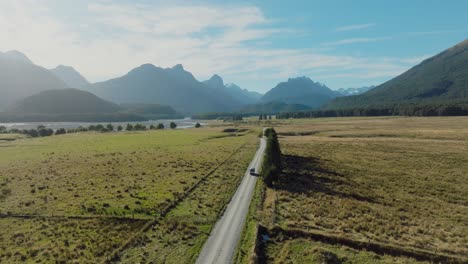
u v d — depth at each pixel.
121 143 121.12
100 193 52.50
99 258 31.47
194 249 32.84
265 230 37.19
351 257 31.61
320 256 30.77
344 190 56.94
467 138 122.25
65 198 49.97
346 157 92.56
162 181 60.78
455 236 37.53
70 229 38.59
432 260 31.53
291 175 68.56
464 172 70.94
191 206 46.34
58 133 195.12
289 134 169.88
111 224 39.94
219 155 94.25
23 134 183.25
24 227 39.53
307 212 44.31
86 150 100.88
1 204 47.47
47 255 32.25
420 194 55.53
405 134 143.88
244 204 47.06
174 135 159.38
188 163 79.69
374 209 46.66
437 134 136.88
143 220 41.09
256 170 72.38
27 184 58.38
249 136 160.12
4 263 30.83
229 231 37.25
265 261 30.44
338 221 41.25
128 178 62.94
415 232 38.34
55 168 71.94
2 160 83.62
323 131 177.75
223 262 29.94
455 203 51.12
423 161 84.06
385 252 32.91
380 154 96.50
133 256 31.67
